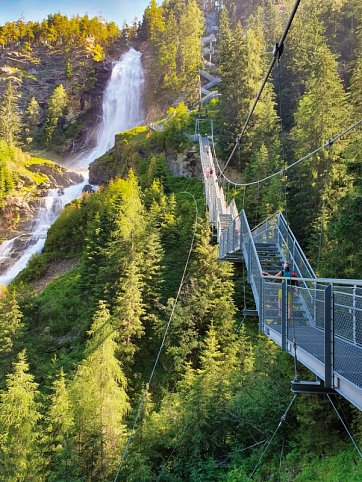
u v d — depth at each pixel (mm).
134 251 28672
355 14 58125
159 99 87750
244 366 21547
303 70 48406
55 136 93250
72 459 17109
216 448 19156
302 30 54844
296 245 13141
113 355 22906
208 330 26328
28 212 58000
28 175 64000
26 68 111812
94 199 44438
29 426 18188
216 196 29031
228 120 46812
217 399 19062
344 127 29469
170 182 45188
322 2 65312
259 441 18266
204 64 88250
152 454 18891
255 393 18828
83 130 95000
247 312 15078
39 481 17188
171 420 19547
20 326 26828
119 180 44906
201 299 26203
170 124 52438
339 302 6656
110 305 27828
